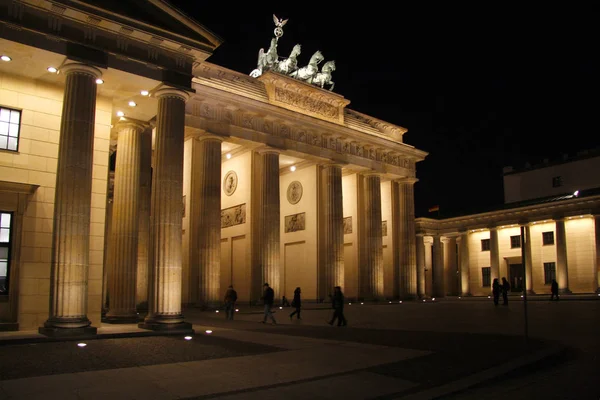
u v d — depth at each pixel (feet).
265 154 205.46
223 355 69.82
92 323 100.83
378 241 244.42
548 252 287.07
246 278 208.33
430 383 53.42
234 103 189.57
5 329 90.58
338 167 232.12
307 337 90.12
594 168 307.17
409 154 264.31
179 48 103.45
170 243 99.09
